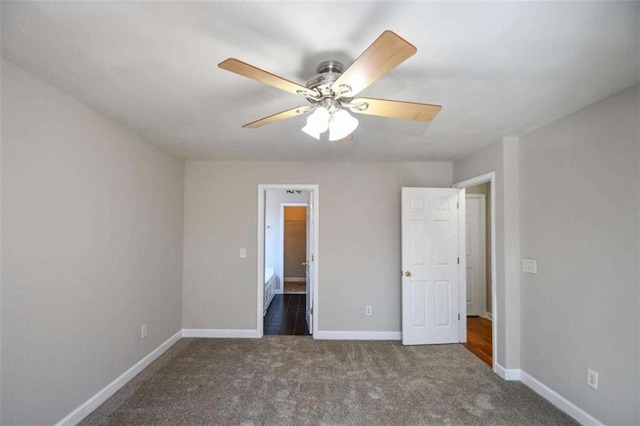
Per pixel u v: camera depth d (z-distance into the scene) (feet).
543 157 8.57
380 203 13.46
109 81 6.08
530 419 7.53
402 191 12.78
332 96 4.96
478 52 4.96
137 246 9.73
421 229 12.77
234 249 13.38
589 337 7.13
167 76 5.86
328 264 13.34
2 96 5.36
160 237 11.27
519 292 9.46
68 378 6.92
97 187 7.82
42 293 6.23
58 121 6.54
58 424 6.64
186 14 4.11
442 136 9.63
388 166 13.50
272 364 10.50
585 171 7.25
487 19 4.17
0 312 5.41
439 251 12.79
